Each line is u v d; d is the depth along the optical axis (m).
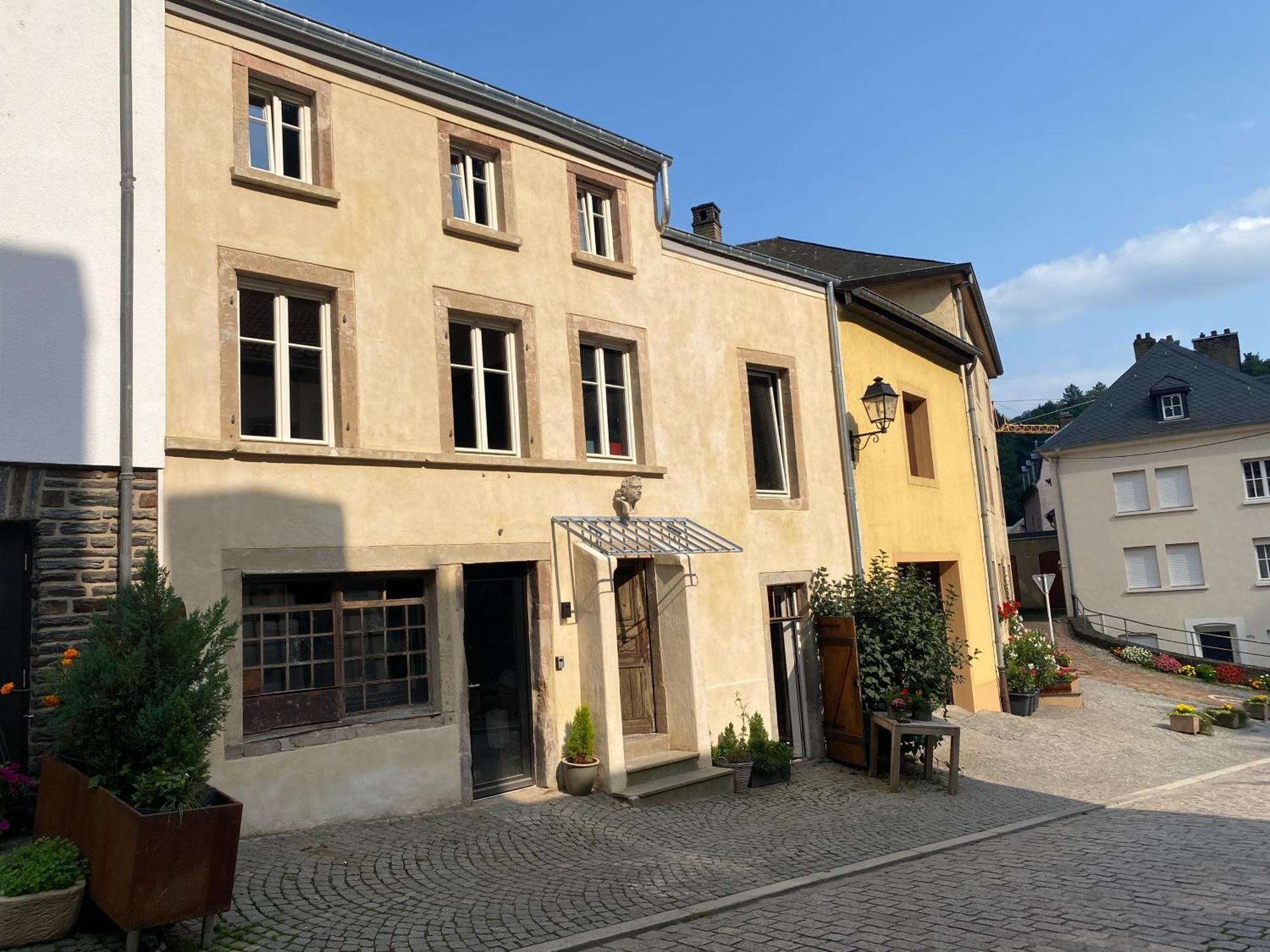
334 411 8.83
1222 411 33.00
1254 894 6.74
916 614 12.28
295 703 8.25
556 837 8.27
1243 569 31.94
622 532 10.78
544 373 10.48
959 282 19.45
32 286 7.23
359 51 9.23
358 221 9.16
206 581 7.75
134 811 5.13
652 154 11.98
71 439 7.26
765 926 6.18
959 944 5.71
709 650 11.69
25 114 7.37
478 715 9.66
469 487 9.61
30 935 5.17
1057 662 19.05
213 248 8.19
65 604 7.11
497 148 10.47
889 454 15.53
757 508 12.71
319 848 7.44
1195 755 14.81
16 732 7.02
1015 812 10.23
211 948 5.43
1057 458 35.38
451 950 5.65
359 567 8.66
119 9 7.93
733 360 12.84
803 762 12.48
